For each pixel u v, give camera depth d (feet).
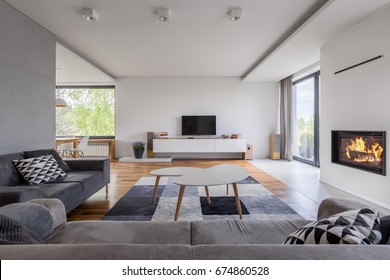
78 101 21.77
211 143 20.27
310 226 2.62
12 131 8.63
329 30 10.00
